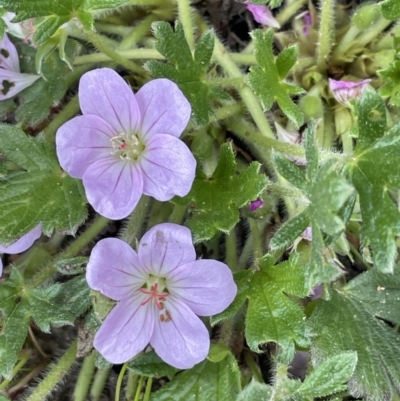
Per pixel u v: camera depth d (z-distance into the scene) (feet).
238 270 0.40
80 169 0.36
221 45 0.42
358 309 0.39
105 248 0.34
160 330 0.36
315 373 0.34
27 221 0.38
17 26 0.41
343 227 0.30
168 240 0.34
